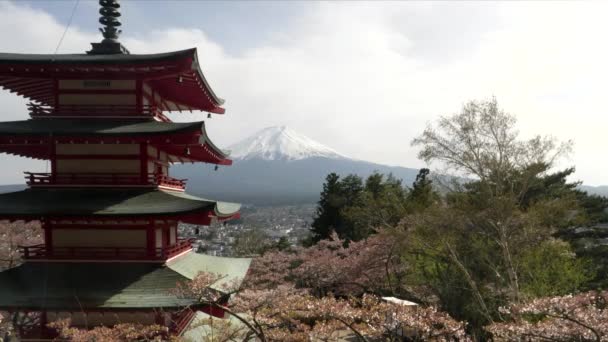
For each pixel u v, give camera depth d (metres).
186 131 16.86
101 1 20.55
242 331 18.66
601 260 37.81
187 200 17.55
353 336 23.73
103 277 16.94
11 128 17.44
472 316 27.64
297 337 14.05
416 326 14.28
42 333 16.64
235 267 24.28
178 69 17.75
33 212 16.28
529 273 27.91
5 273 17.25
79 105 18.86
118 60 17.31
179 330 17.39
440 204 31.62
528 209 28.77
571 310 12.33
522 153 27.80
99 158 18.53
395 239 32.00
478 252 29.83
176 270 17.89
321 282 34.94
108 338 13.70
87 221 17.27
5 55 17.94
